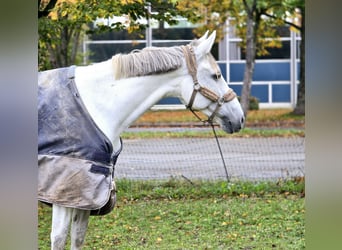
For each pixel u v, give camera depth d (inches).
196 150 435.2
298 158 389.7
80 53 698.8
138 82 138.7
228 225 233.0
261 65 803.4
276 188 292.0
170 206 262.7
